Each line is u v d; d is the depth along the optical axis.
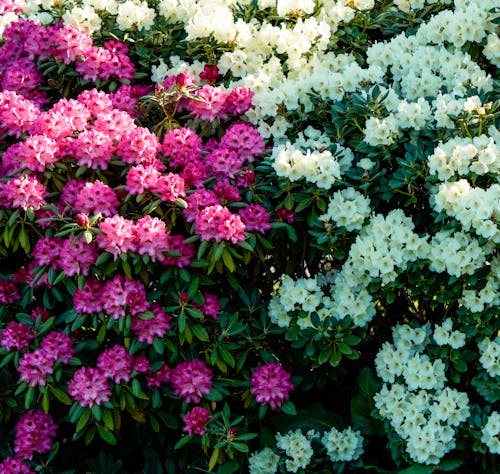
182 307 3.09
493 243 3.11
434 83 3.51
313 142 3.40
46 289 3.16
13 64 3.75
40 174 3.20
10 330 3.03
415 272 3.17
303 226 3.35
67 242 3.01
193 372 3.08
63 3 4.07
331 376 3.32
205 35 3.74
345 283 3.26
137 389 3.01
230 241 3.11
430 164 3.14
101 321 3.10
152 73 3.86
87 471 3.29
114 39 3.86
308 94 3.49
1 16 4.14
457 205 3.08
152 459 3.29
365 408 3.29
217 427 3.09
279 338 3.39
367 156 3.32
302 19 3.92
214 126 3.51
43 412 3.12
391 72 3.73
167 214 3.18
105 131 3.22
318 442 3.24
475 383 3.14
